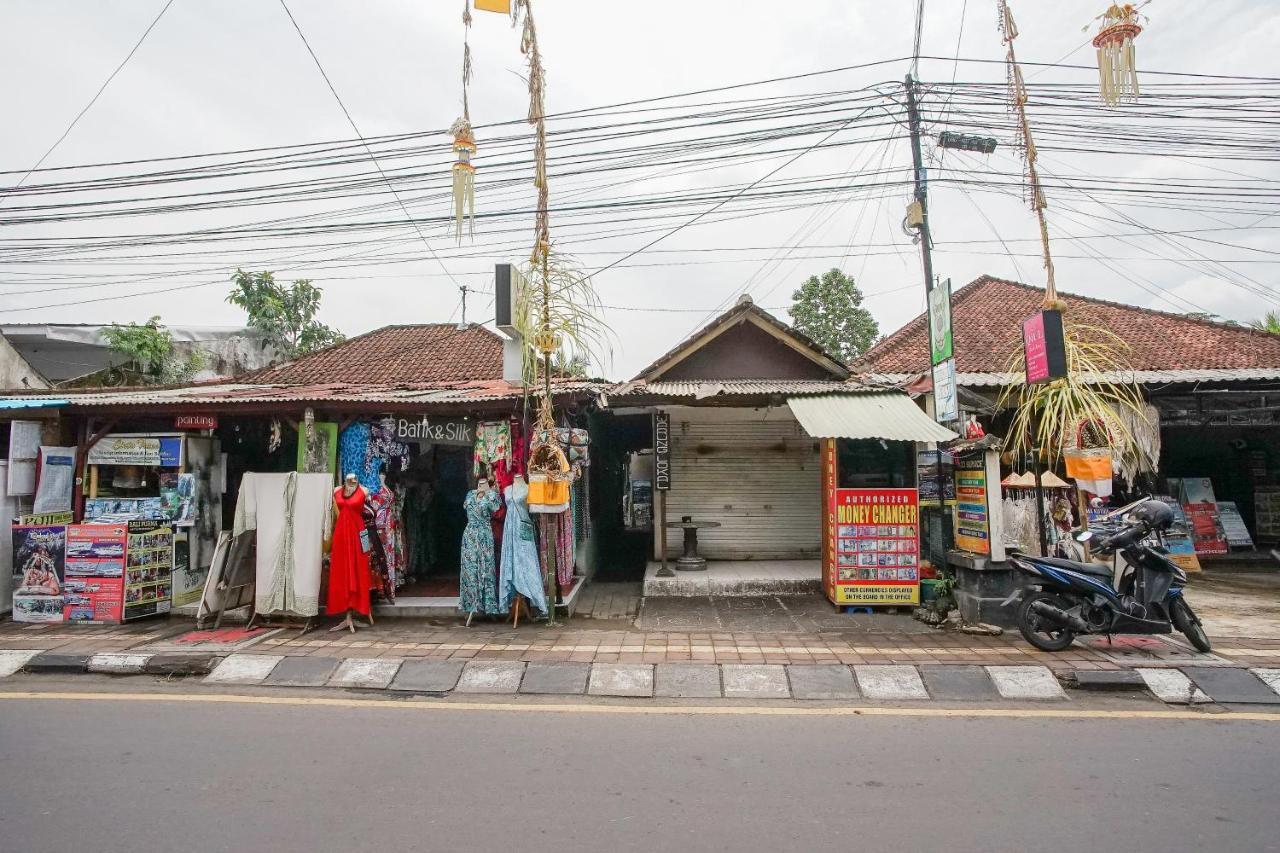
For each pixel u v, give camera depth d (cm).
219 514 954
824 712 548
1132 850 337
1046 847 339
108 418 910
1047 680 606
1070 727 513
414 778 420
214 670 655
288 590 782
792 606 898
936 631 769
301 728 509
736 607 893
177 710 552
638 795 397
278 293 2016
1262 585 1053
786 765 441
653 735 496
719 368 1220
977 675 616
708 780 418
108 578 819
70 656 675
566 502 787
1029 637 686
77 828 357
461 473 1141
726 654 674
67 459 900
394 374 1450
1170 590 676
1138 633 671
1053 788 407
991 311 1497
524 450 842
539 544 837
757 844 342
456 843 342
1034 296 1542
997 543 771
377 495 873
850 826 360
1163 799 393
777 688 599
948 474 895
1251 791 404
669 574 999
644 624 804
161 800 390
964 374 1219
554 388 899
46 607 822
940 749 469
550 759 451
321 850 335
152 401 873
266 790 403
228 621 827
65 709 553
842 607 868
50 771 431
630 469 1483
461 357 1518
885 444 1005
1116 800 391
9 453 861
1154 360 1266
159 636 754
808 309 2370
